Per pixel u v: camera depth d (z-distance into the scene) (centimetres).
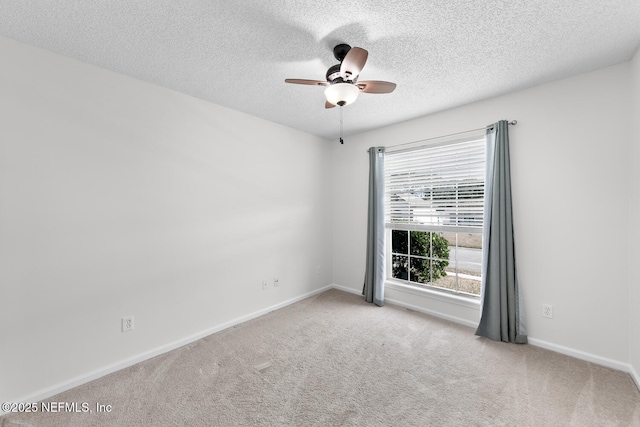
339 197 408
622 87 202
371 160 354
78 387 189
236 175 293
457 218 293
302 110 294
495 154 253
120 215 214
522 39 174
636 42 177
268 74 218
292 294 356
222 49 185
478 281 300
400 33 168
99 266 203
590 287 216
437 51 187
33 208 177
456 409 166
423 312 321
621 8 146
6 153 168
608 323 209
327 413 164
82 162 196
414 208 329
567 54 191
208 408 168
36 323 178
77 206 194
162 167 237
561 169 228
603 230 210
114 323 210
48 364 181
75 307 193
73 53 187
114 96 211
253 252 310
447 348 238
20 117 173
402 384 190
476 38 173
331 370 207
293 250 358
